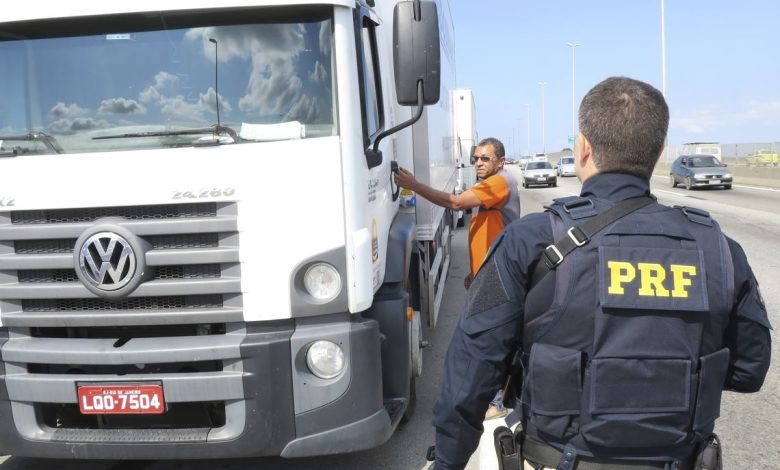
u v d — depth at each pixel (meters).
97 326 3.15
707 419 1.70
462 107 17.33
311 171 3.05
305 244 3.05
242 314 3.05
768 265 10.19
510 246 1.78
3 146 3.18
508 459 1.90
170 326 3.16
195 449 3.09
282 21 3.17
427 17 3.25
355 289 3.13
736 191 26.12
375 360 3.22
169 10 3.13
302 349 3.07
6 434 3.20
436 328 7.08
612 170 1.80
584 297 1.68
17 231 3.09
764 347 1.79
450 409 1.78
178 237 3.06
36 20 3.16
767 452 4.11
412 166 5.31
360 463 3.99
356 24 3.32
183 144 3.06
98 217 3.10
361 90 3.35
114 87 3.19
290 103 3.13
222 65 3.17
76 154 3.07
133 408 3.06
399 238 4.08
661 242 1.71
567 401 1.69
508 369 1.85
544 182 34.06
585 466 1.71
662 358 1.64
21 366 3.17
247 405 3.04
